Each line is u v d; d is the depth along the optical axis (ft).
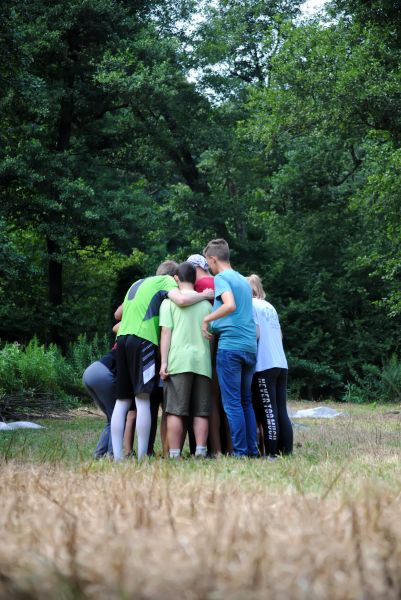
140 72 103.14
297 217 122.21
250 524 8.70
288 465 22.59
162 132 114.21
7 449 26.53
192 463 22.72
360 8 84.84
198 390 28.19
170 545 6.94
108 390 29.07
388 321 116.57
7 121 99.71
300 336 115.96
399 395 106.83
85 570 5.99
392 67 82.28
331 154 116.57
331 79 81.71
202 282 30.22
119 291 98.58
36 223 104.01
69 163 102.58
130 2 112.47
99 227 103.35
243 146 122.11
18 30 69.51
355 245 115.34
